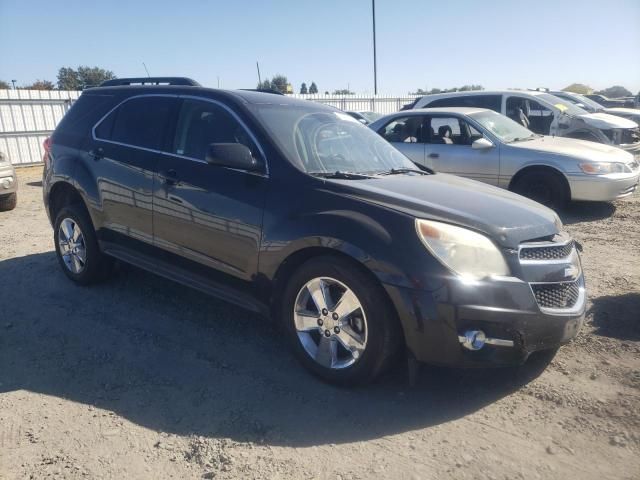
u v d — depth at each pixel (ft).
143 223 14.73
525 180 27.78
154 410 10.59
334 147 13.85
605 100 97.60
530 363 12.20
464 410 10.54
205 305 15.88
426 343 10.12
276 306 12.24
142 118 15.48
